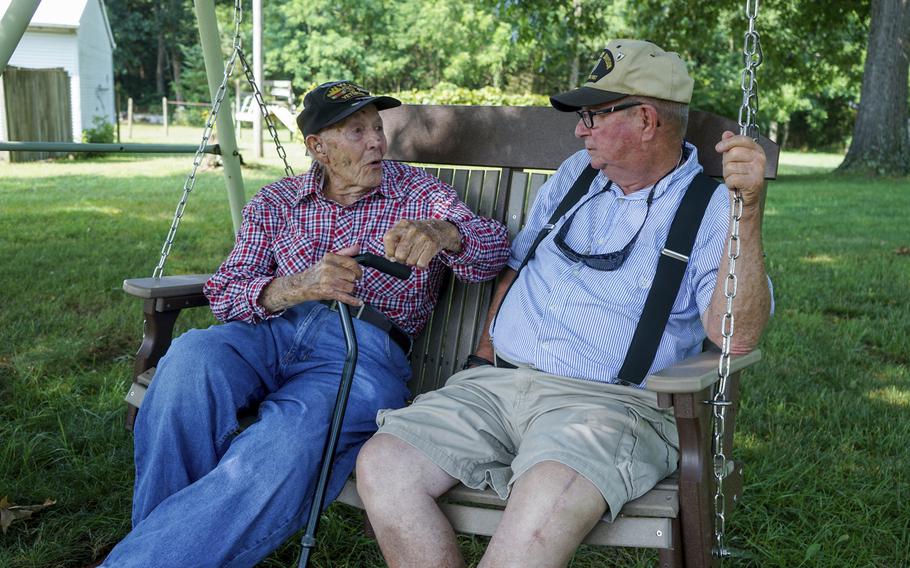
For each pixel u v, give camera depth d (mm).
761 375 4367
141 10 53125
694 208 2406
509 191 3162
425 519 2131
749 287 2129
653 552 2814
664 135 2432
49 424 3646
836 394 4113
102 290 5770
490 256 2727
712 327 2217
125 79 53219
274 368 2723
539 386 2422
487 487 2211
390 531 2143
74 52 23250
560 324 2461
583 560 2789
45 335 4805
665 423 2336
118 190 11727
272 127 3455
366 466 2193
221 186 12438
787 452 3412
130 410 2861
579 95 2441
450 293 3133
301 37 39500
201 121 36750
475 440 2279
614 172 2504
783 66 20516
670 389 1961
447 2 35375
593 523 2033
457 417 2322
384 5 38625
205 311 5359
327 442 2346
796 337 5047
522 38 14727
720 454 2102
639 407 2324
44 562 2707
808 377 4371
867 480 3199
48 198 10625
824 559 2729
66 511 3027
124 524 2930
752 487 3125
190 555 2195
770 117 33000
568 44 21172
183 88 48812
